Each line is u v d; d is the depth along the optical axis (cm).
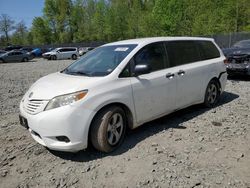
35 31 5966
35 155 438
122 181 360
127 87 448
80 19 5994
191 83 571
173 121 568
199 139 475
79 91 399
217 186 342
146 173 375
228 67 1016
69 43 5706
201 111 631
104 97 416
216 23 3456
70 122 388
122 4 5428
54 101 396
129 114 462
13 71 1872
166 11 3944
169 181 355
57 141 396
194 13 3681
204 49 636
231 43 2866
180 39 577
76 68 507
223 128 525
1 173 390
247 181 350
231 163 394
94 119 415
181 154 423
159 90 499
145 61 489
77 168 395
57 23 5903
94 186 353
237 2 3425
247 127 529
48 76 499
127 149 444
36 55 4422
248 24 3481
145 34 4238
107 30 5350
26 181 370
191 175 366
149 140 476
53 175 381
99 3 5569
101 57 504
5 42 7481
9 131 543
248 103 698
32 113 409
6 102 800
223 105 680
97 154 431
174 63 542
